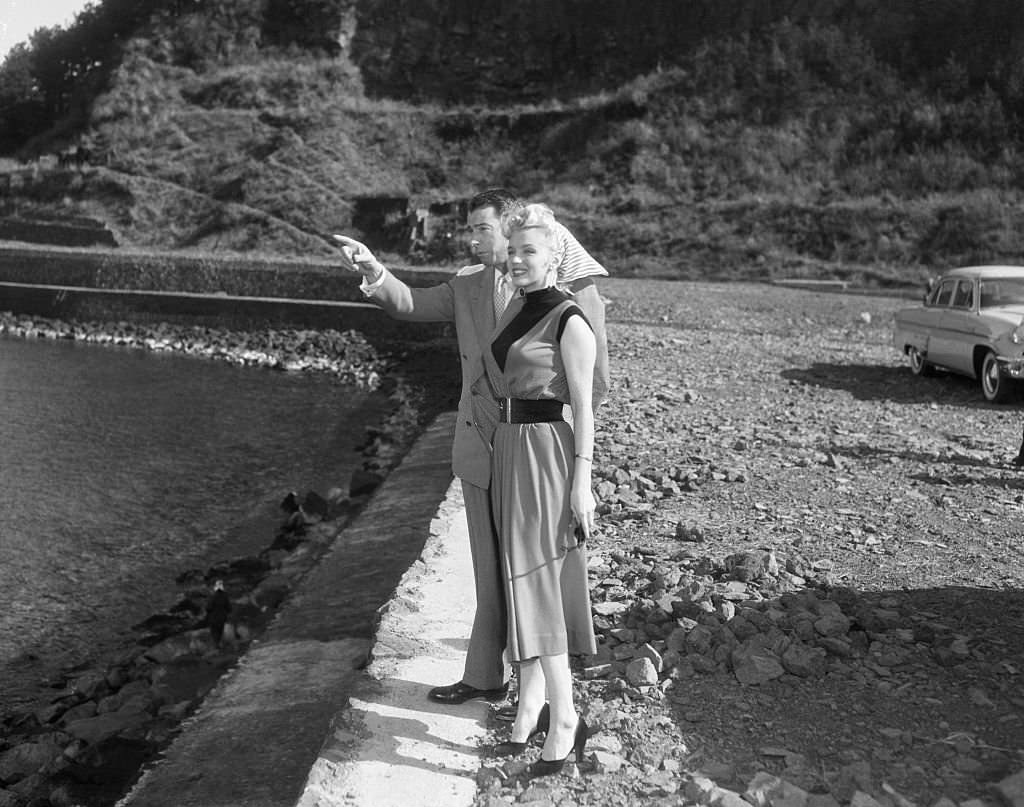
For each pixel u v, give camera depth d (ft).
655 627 17.37
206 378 84.99
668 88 173.78
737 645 16.34
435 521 24.04
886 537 23.98
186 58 207.10
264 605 27.68
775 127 160.66
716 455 33.17
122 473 50.75
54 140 213.66
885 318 86.69
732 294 104.42
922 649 16.63
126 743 18.63
